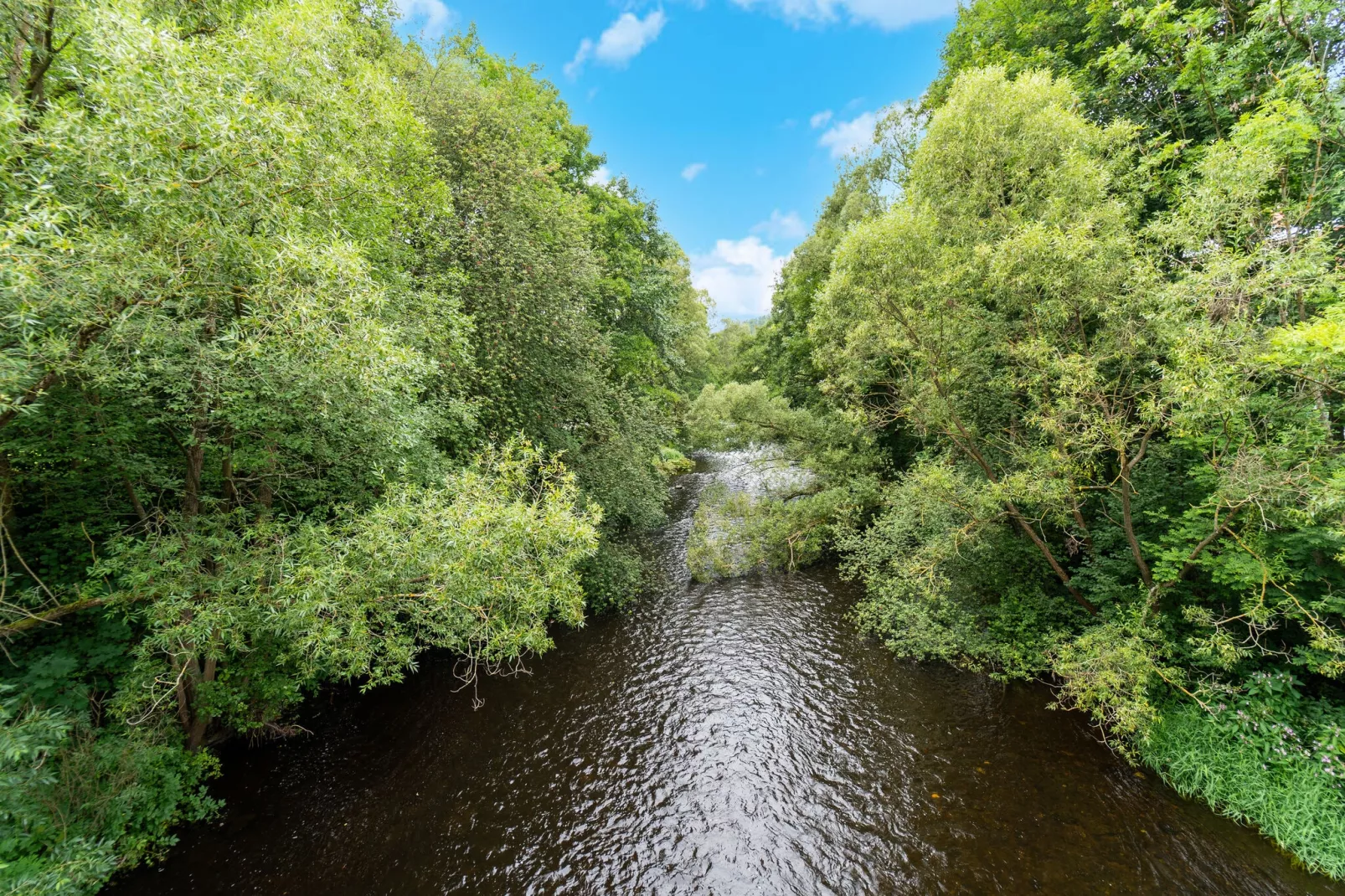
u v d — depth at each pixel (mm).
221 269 5324
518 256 11289
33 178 4039
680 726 9125
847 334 10672
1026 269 7844
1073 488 8641
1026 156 9352
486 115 12148
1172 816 6758
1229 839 6352
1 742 4457
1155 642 7898
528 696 10000
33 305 4027
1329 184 6980
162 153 4516
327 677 9352
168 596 5789
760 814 7293
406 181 9438
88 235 4301
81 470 6730
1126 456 8078
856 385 12133
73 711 6230
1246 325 5973
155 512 6828
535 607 6734
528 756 8430
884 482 16219
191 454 6871
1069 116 9031
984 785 7566
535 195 12484
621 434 14086
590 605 13367
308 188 6062
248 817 7070
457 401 9039
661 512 15953
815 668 10758
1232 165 6348
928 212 10562
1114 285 7566
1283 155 6598
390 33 12852
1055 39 12898
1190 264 7145
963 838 6742
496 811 7367
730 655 11336
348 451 7852
